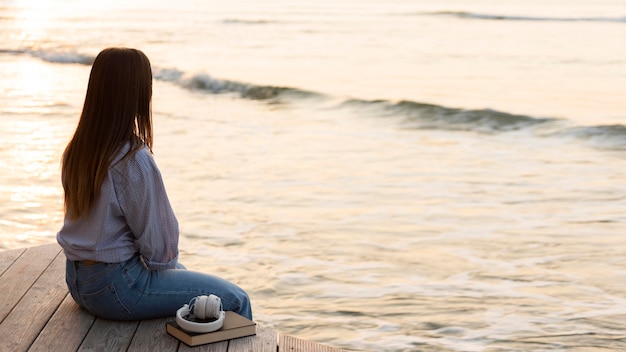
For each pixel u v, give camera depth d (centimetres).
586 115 1605
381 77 2284
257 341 312
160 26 4322
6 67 2769
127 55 294
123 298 314
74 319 333
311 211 907
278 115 1728
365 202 955
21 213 875
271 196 980
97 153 294
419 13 4688
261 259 721
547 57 2641
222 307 329
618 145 1362
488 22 3972
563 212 912
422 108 1705
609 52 2720
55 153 1236
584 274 686
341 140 1416
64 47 3347
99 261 307
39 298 359
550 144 1386
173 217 309
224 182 1059
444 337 548
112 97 293
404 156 1266
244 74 2356
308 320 581
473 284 659
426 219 877
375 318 583
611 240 791
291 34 3659
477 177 1111
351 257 733
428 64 2562
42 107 1781
